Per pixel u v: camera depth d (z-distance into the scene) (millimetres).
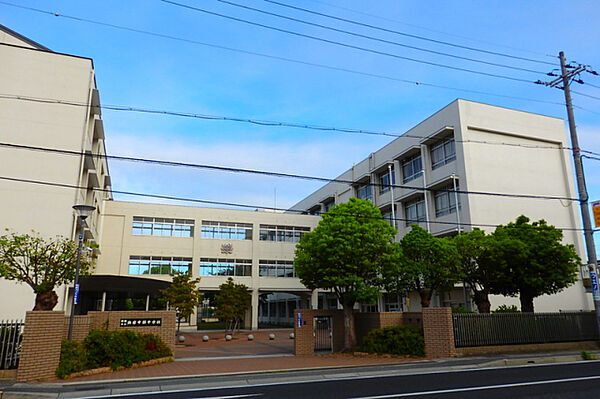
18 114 25453
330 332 20938
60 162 25641
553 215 32438
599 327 17531
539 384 10609
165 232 41688
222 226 43969
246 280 43531
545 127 34094
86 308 31609
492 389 10031
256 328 42719
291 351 22047
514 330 18859
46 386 11656
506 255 21125
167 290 30859
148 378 12938
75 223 25500
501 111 32719
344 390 10445
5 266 16141
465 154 30547
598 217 17906
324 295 50188
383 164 39469
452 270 21531
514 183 31672
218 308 36906
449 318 17250
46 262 16953
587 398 8805
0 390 11016
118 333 15633
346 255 19078
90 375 13586
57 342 13102
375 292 19266
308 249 20406
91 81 28062
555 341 19516
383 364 15555
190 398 9859
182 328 41531
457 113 31484
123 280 25688
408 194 35406
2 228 23797
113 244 39625
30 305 23391
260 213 45969
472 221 29266
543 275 20703
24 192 24656
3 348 12828
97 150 32031
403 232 36719
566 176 33750
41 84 26328
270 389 10938
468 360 15922
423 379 11953
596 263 17938
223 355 20203
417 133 36062
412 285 21719
